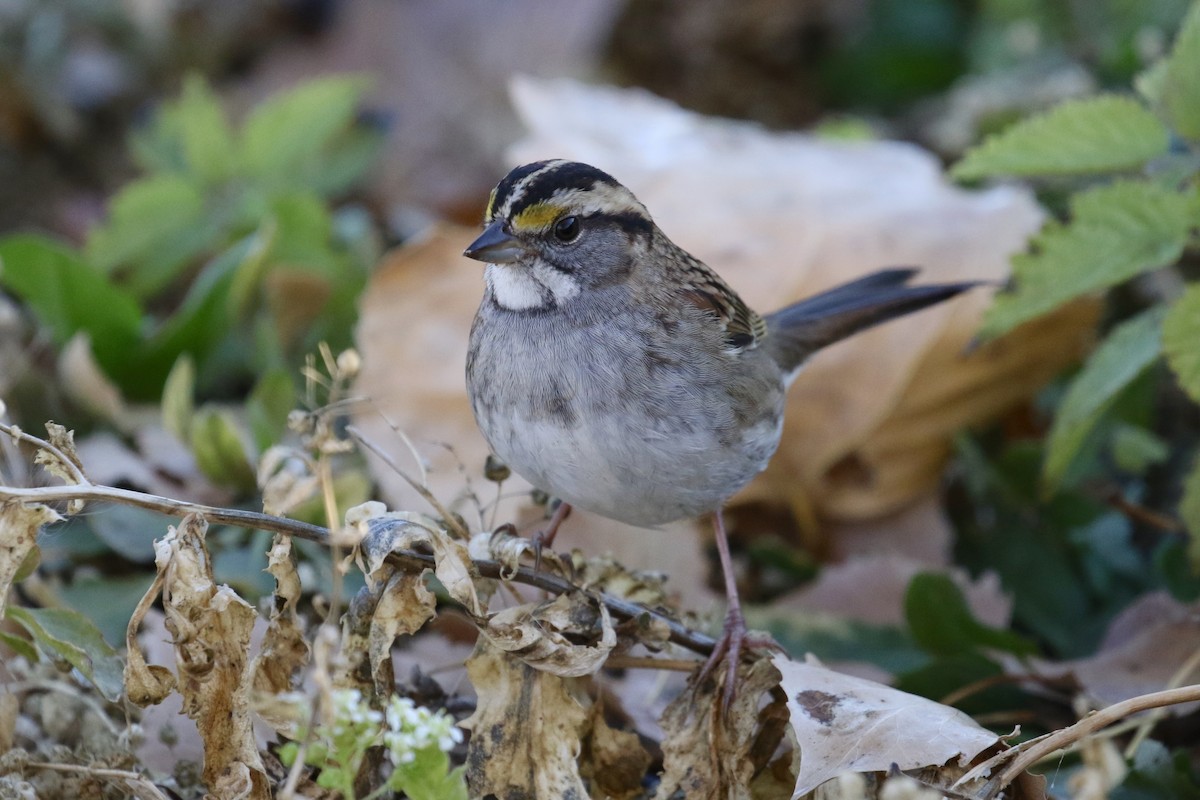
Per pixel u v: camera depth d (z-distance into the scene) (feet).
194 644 19.90
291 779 17.84
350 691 18.65
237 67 50.24
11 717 21.99
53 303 34.76
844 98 51.98
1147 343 28.45
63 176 46.32
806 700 21.18
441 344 33.19
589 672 21.01
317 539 20.47
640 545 30.19
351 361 21.35
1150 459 33.04
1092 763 18.43
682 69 52.42
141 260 39.68
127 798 21.84
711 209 36.96
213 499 29.60
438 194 46.34
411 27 49.80
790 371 30.40
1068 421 29.14
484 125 48.03
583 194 24.66
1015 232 35.55
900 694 21.62
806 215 36.52
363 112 47.65
